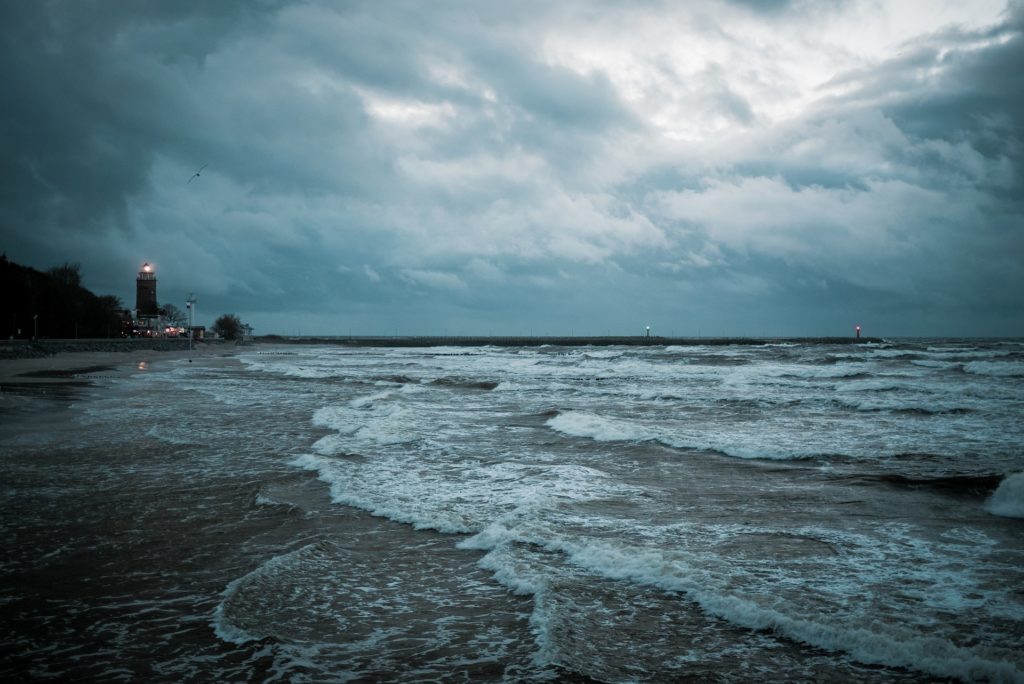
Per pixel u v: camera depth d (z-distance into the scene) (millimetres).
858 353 69000
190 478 12977
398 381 40781
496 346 166750
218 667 5641
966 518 10258
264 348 148625
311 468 13852
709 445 16422
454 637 6227
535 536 9031
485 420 21531
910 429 19062
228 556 8500
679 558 8312
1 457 15117
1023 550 8711
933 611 6711
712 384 35344
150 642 6113
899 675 5422
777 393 29281
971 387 29828
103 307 118125
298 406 26047
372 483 12531
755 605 6660
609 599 7016
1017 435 17891
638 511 10656
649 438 17438
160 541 9086
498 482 12734
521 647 6004
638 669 5543
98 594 7262
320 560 8320
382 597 7195
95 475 13227
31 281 99688
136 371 50656
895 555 8500
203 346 133000
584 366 54531
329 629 6406
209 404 26719
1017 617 6562
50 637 6219
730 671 5512
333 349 144875
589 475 13359
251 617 6637
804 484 12555
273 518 10227
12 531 9531
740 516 10375
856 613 6629
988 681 5254
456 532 9531
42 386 35125
